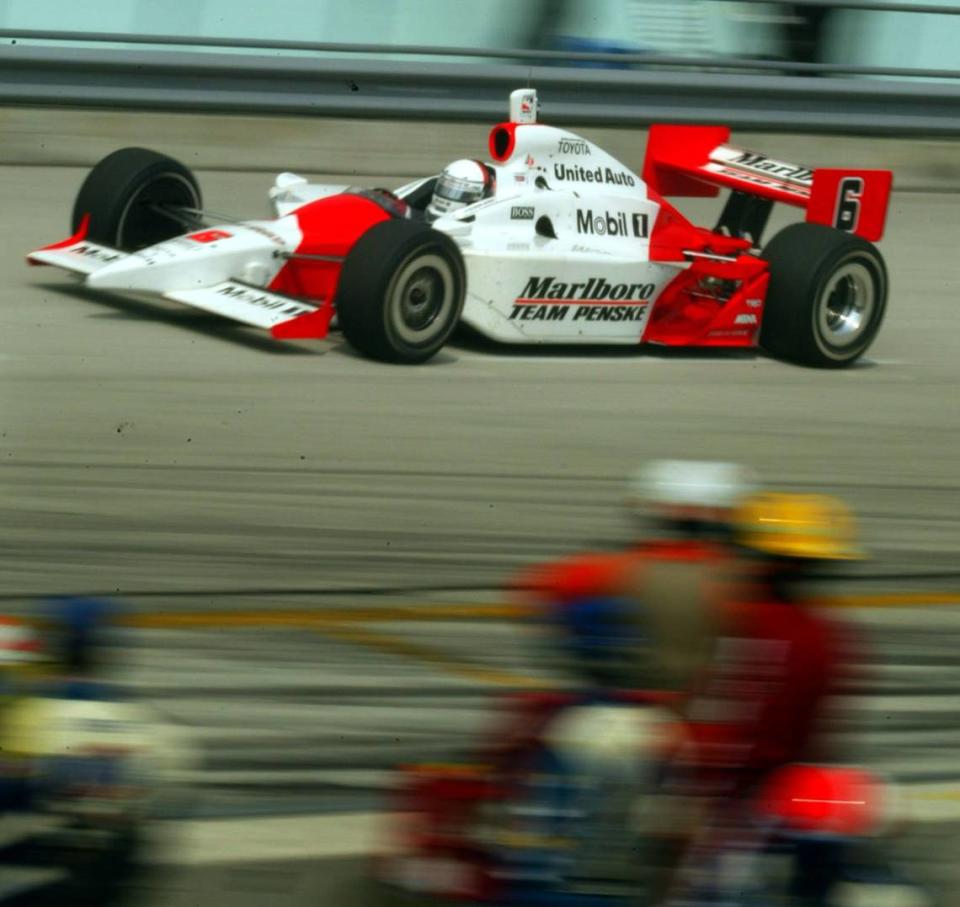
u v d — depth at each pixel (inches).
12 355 1139.9
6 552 773.3
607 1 2134.6
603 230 1357.0
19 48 1834.4
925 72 2303.2
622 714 460.8
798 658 469.4
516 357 1316.4
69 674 476.7
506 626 737.0
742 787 466.9
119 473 905.5
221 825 529.3
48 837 452.1
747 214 1513.3
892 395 1291.8
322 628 714.8
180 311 1341.0
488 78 2044.8
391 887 486.0
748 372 1347.2
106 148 1891.0
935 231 2042.3
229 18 1950.1
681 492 497.7
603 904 460.4
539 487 949.8
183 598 735.7
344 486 917.8
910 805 590.9
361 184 1959.9
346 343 1284.4
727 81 2156.7
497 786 471.5
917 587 842.2
